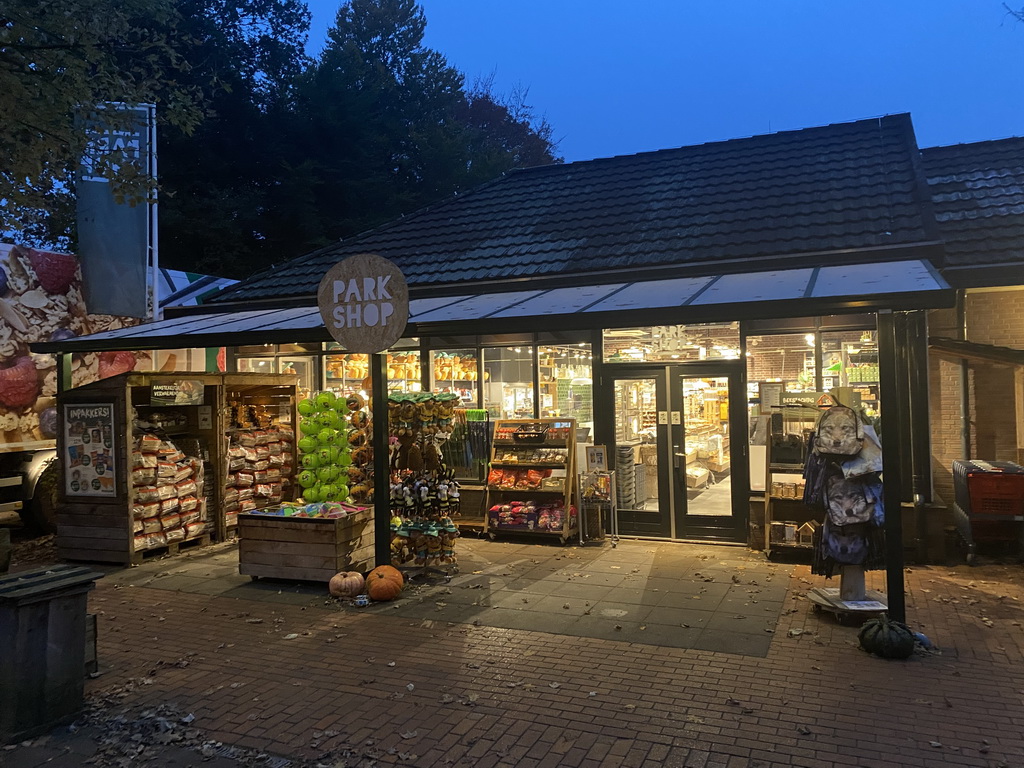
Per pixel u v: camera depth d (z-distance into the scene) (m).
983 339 9.02
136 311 11.62
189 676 5.36
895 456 5.70
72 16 8.77
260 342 7.91
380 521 7.42
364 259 7.00
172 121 10.34
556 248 10.51
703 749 4.11
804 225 9.32
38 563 9.15
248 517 8.02
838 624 6.22
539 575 8.02
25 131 8.98
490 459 10.27
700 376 9.44
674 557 8.73
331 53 25.75
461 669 5.37
